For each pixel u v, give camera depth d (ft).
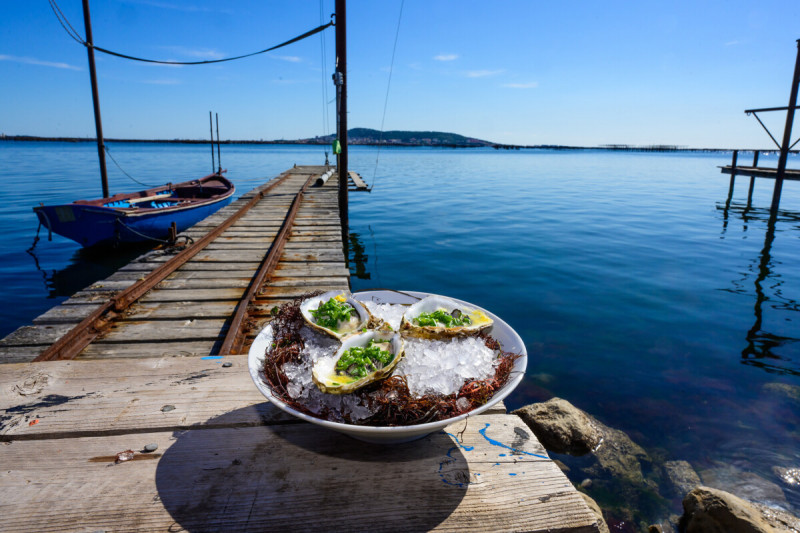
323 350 5.01
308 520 4.50
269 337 5.65
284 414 6.28
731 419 14.16
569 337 20.43
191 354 11.46
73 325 12.34
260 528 4.40
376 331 4.89
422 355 4.89
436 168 152.56
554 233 44.88
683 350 19.08
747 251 37.22
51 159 173.27
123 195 42.32
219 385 7.08
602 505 10.77
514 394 15.57
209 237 25.52
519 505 4.77
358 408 4.40
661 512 10.57
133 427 5.93
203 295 16.07
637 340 20.10
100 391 6.85
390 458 5.40
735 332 20.95
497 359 5.18
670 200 70.33
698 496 9.98
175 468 5.18
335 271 19.79
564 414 12.83
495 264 33.65
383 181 101.35
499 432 6.07
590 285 28.25
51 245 40.37
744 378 16.71
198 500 4.71
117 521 4.45
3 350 10.58
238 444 5.62
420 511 4.65
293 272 19.53
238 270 19.63
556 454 12.32
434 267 33.22
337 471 5.16
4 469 5.15
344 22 36.76
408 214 57.21
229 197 47.67
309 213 36.17
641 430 13.69
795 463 12.10
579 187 91.56
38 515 4.50
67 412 6.26
